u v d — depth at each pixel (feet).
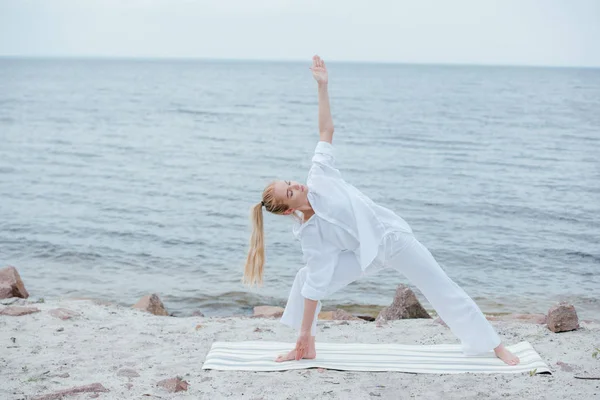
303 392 14.05
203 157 102.78
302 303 16.01
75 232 49.93
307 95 289.53
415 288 35.04
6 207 60.18
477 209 62.34
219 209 61.36
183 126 154.51
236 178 82.12
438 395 13.85
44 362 16.06
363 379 14.85
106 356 16.70
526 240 49.67
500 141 128.16
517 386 14.29
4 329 18.76
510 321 22.18
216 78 484.74
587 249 46.78
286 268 39.86
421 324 20.15
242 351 16.88
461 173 86.79
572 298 34.96
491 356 16.17
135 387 14.37
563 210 61.82
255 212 15.23
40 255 42.86
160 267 40.42
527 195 70.03
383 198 68.08
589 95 305.32
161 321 20.52
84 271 39.17
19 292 24.62
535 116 188.14
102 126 151.33
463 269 41.60
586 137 135.44
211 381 14.80
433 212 61.00
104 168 89.45
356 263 15.03
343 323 20.51
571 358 16.25
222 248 45.91
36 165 91.15
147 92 293.84
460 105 232.12
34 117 168.66
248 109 209.26
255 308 29.27
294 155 106.42
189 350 17.39
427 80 499.51
